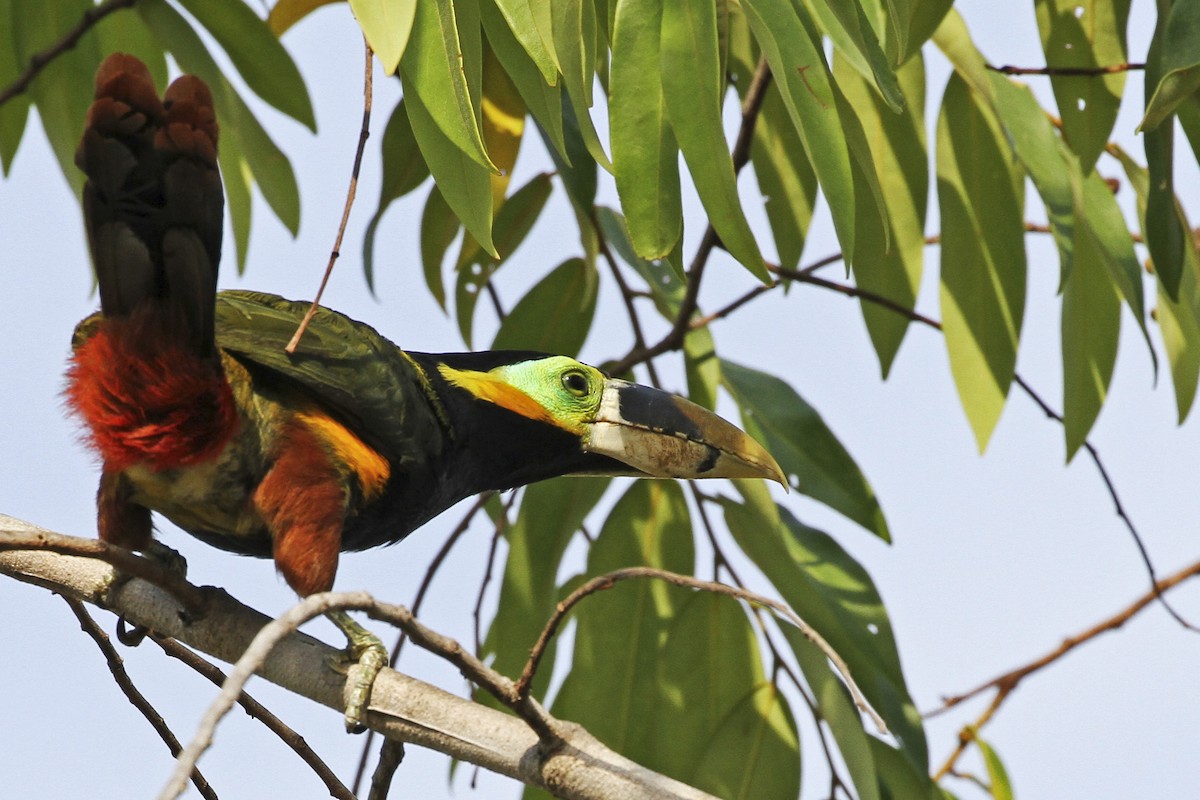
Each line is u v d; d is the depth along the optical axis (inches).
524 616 418.3
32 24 414.6
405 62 261.4
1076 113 374.3
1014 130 382.6
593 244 383.2
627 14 258.2
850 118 282.0
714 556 413.4
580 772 260.5
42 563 308.2
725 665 411.5
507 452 372.2
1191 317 402.0
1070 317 394.0
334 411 319.0
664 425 375.9
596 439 374.6
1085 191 390.6
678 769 409.7
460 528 407.2
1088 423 392.8
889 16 284.5
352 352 323.0
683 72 256.4
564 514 421.4
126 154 262.7
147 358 282.5
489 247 275.1
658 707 411.8
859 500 411.5
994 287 402.9
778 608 253.1
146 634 317.7
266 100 406.0
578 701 420.8
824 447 416.5
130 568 266.1
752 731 403.9
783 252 429.7
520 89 290.5
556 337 440.5
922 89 405.1
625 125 259.9
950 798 417.7
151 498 310.0
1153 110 293.3
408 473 335.0
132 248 273.0
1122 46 376.2
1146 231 337.1
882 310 414.0
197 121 261.0
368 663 283.1
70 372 290.7
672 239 262.1
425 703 276.5
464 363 373.1
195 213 268.2
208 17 398.3
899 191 407.2
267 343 309.6
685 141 255.8
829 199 262.7
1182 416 406.9
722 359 432.1
